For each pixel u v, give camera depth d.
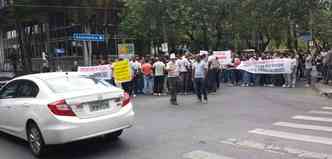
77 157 7.02
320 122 9.18
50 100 6.79
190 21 30.05
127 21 32.38
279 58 18.53
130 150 7.25
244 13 30.88
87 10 34.34
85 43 34.91
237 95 15.28
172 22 30.19
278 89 17.02
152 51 38.34
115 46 39.47
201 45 37.34
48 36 43.19
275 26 29.55
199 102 13.59
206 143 7.46
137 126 9.48
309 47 26.89
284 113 10.55
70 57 41.41
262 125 8.95
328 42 41.41
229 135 8.04
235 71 20.00
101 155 7.04
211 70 16.39
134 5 29.62
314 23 29.09
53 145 7.09
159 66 16.88
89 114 6.89
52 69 39.41
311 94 14.91
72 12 34.59
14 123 7.79
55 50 44.19
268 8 26.64
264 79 19.06
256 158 6.36
